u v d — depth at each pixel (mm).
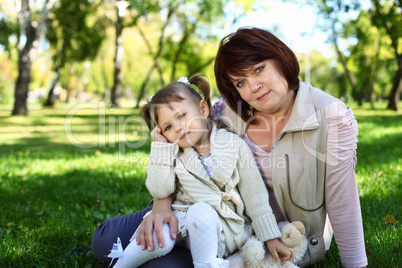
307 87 2047
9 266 2354
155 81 53750
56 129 12422
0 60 43969
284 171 2033
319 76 52938
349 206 2006
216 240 1860
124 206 3553
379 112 18344
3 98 46531
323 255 2188
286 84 1969
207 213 1880
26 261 2441
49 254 2537
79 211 3557
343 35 24188
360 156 5602
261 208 2035
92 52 27656
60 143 8781
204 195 1985
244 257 1959
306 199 2047
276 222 2148
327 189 2025
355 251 2043
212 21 23391
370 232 2604
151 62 42875
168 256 1898
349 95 48594
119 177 4754
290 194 2061
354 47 26984
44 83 51344
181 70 29719
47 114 20328
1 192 4312
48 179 4875
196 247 1841
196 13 24859
